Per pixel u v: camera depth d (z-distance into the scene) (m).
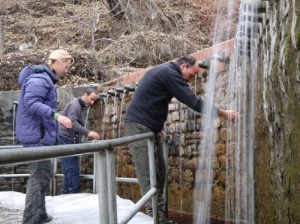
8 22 15.71
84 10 15.73
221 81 4.71
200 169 5.35
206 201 5.23
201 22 12.91
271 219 2.88
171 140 6.10
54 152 1.62
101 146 2.25
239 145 4.14
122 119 7.23
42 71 3.83
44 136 3.76
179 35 12.09
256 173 3.47
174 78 4.07
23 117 3.74
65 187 6.47
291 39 2.28
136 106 4.20
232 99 4.36
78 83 10.91
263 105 3.11
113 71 11.02
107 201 2.34
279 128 2.60
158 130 4.25
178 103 5.91
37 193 3.78
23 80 3.79
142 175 4.23
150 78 4.14
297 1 2.17
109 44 13.19
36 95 3.68
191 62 4.18
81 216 4.62
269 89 2.88
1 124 8.51
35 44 14.41
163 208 4.31
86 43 13.93
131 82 7.05
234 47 4.31
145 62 11.34
